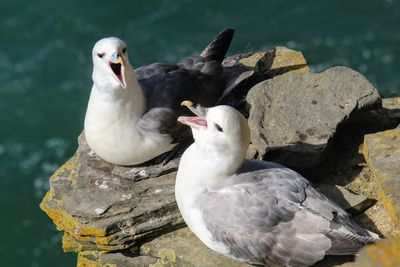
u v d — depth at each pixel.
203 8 30.34
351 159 12.26
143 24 30.23
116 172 12.09
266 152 11.77
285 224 10.32
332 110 12.17
